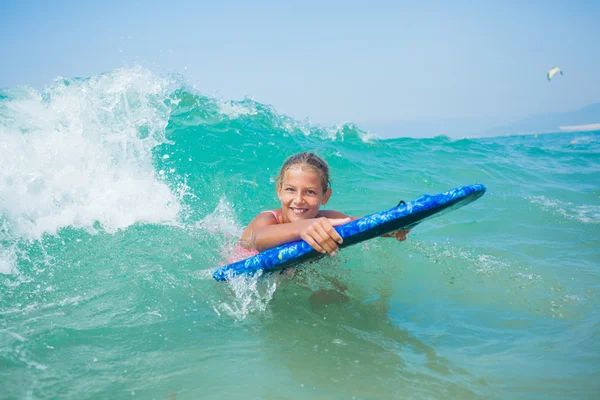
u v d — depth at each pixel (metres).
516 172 8.10
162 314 2.73
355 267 3.50
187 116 7.67
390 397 1.97
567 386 2.05
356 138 9.38
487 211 5.30
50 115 4.77
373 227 2.49
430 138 11.95
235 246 3.86
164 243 3.86
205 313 2.77
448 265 3.56
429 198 2.44
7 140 4.39
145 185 4.76
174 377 2.11
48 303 2.83
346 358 2.29
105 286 3.07
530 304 2.92
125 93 5.19
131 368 2.18
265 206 5.24
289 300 2.97
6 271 3.22
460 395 1.99
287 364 2.22
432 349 2.39
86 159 4.62
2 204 3.96
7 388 1.99
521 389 2.03
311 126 9.22
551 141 19.56
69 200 4.27
